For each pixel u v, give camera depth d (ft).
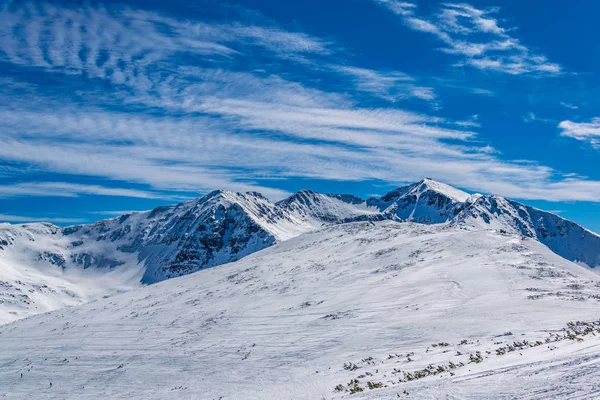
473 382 52.06
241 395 100.94
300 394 88.84
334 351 126.52
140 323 229.45
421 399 47.24
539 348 73.56
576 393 37.86
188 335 185.68
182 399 110.73
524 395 40.96
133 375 144.77
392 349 115.14
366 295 192.24
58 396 138.92
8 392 152.66
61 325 266.98
